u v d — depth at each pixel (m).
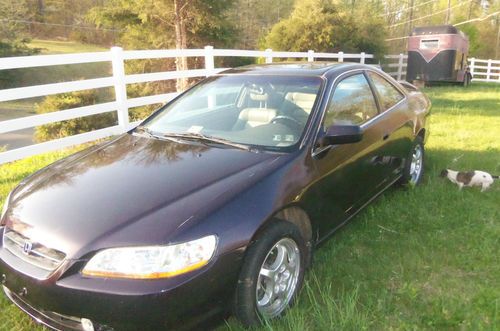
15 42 31.14
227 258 2.41
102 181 2.88
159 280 2.23
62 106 13.19
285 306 2.84
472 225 4.07
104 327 2.26
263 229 2.64
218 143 3.34
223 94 3.94
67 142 6.82
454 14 58.03
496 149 6.76
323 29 18.80
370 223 4.16
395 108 4.52
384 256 3.56
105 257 2.29
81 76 30.94
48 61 6.46
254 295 2.58
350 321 2.67
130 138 3.70
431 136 7.64
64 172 3.15
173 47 20.48
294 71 3.89
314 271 3.35
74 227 2.43
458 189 4.92
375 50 20.17
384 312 2.87
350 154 3.53
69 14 46.94
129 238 2.31
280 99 3.60
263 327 2.64
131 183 2.79
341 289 3.13
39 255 2.42
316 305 2.78
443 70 19.73
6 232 2.69
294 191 2.88
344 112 3.68
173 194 2.62
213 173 2.85
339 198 3.45
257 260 2.56
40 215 2.59
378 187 4.22
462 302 2.96
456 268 3.42
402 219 4.23
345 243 3.80
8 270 2.49
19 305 2.61
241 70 4.22
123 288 2.21
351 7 25.34
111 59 7.40
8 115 21.50
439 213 4.38
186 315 2.30
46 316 2.45
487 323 2.77
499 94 15.98
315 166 3.13
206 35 20.67
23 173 5.67
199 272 2.31
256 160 3.01
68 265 2.29
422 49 20.16
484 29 53.91
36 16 45.72
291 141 3.21
